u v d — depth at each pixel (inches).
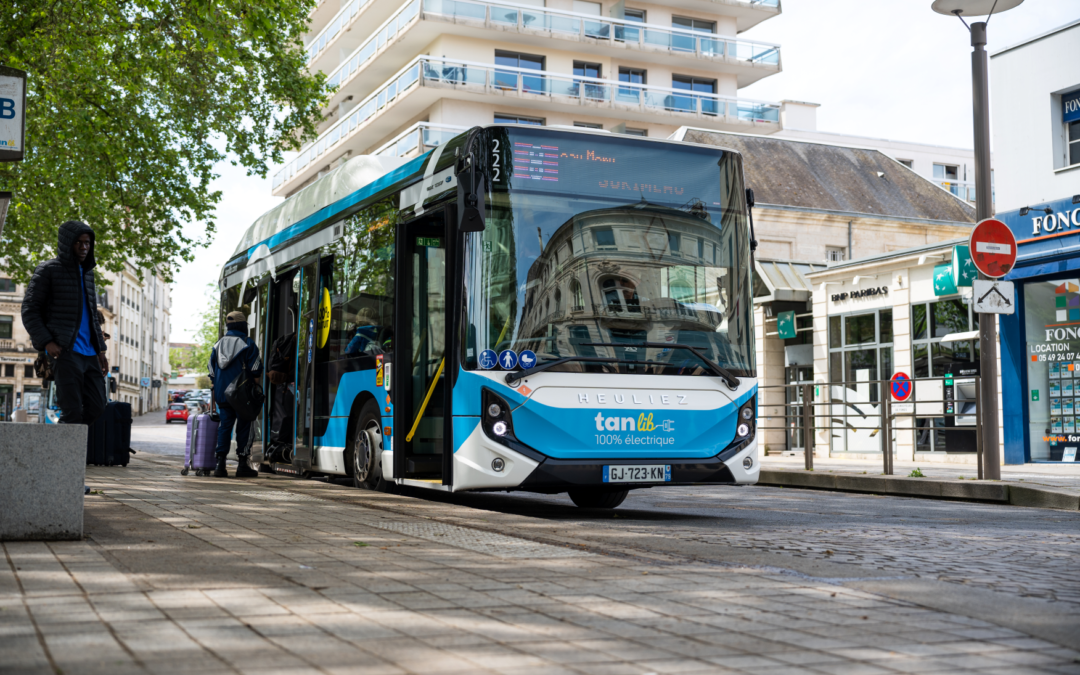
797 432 1066.1
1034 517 406.6
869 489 599.8
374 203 452.4
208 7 776.9
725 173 397.1
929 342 889.5
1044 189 783.1
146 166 965.2
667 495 542.0
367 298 447.8
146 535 251.6
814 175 1355.8
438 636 148.6
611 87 1897.1
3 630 146.6
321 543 244.8
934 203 1375.5
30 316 339.6
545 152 370.3
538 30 1841.8
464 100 1813.5
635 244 376.2
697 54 1971.0
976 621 169.0
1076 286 758.5
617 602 177.0
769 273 1088.2
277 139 1002.7
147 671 126.3
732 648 145.9
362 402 456.1
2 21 776.3
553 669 132.3
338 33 2151.8
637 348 368.8
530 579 197.9
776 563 238.2
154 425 2561.5
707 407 376.2
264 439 568.7
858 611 174.2
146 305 4379.9
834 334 1002.1
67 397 343.6
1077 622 171.0
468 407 354.0
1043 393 780.6
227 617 157.6
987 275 539.5
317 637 146.0
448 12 1782.7
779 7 2066.9
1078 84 759.1
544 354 357.1
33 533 239.1
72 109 913.5
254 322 605.3
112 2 823.7
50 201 978.7
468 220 350.0
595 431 358.3
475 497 489.7
